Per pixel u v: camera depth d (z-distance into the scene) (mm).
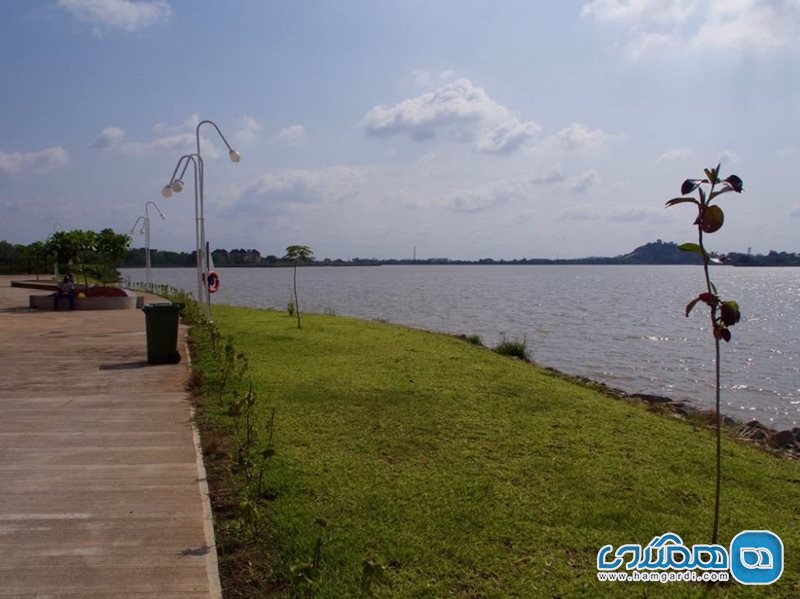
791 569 4266
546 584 3938
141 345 13180
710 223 3898
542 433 7098
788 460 7211
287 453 6086
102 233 26500
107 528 4469
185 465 5742
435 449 6402
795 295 67500
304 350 12750
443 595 3775
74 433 6715
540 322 31844
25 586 3715
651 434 7391
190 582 3795
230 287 76438
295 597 3689
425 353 12875
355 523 4629
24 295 28109
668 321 32906
